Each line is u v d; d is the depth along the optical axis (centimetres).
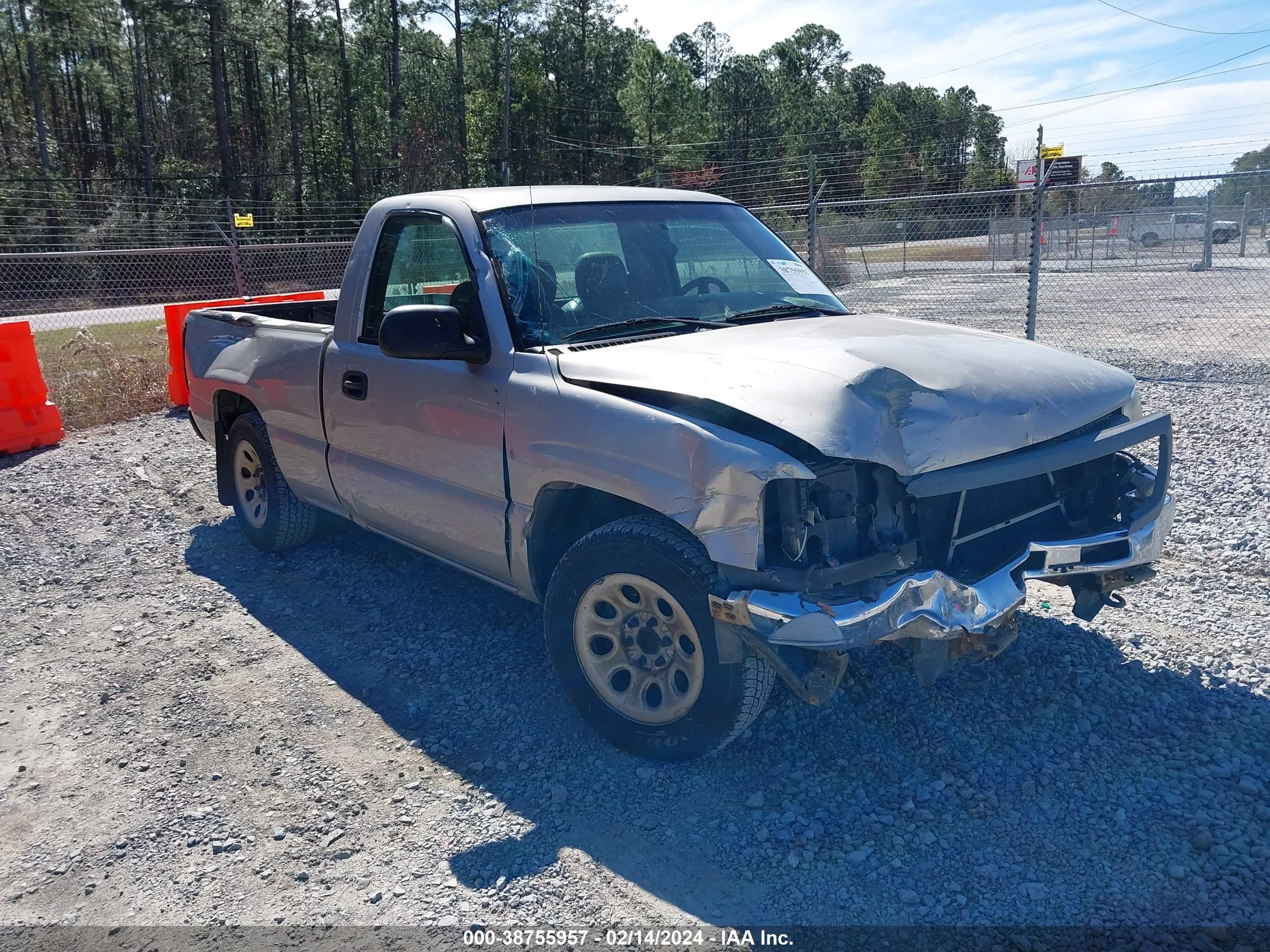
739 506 288
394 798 329
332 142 5616
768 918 264
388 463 434
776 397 295
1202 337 1366
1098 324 1547
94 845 311
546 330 371
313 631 467
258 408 532
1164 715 355
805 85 10088
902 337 361
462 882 286
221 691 410
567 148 6594
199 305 1029
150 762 358
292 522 551
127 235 3466
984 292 2112
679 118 6494
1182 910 259
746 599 287
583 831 306
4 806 335
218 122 5006
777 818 306
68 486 739
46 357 1412
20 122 5825
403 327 351
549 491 354
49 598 524
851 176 5334
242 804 329
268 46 5175
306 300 700
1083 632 421
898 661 398
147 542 609
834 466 296
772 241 472
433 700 396
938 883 274
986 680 382
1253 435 748
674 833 303
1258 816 294
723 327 385
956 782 320
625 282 403
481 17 6025
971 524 320
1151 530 341
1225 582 472
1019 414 314
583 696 350
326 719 384
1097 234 3080
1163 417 356
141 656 447
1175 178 1005
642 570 316
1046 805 307
